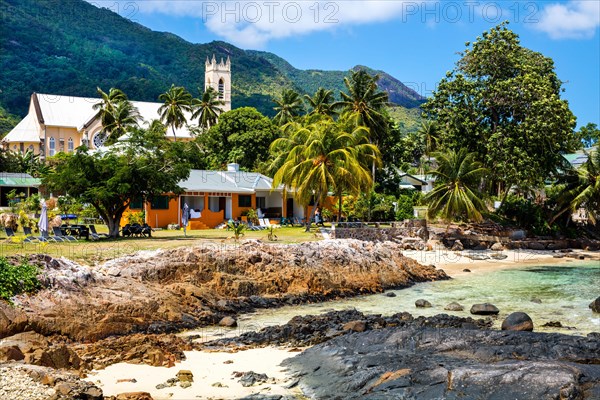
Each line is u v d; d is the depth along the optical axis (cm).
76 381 1366
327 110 8300
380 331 1867
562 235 6325
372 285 3203
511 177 5944
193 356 1814
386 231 5116
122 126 8675
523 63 6744
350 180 5034
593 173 6391
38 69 16888
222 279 2758
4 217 4425
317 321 2255
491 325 2250
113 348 1828
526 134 5953
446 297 3009
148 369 1644
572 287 3378
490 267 4388
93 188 3884
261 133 8875
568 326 2270
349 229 4822
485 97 6309
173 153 4338
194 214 5522
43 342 1748
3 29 18250
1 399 1204
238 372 1625
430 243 5250
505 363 1475
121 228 4634
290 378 1594
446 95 6500
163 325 2175
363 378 1491
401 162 8769
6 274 2030
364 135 5803
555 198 6544
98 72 18175
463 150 5662
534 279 3741
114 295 2272
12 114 14912
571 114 6362
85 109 11238
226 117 9150
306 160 5025
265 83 18625
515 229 6000
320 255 3338
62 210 5653
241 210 5912
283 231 5066
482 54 6431
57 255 2812
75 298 2138
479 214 5484
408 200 6481
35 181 7038
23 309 1955
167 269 2684
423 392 1371
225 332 2180
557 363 1436
